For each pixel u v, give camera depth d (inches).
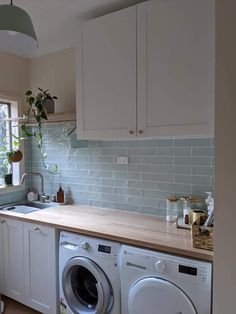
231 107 48.1
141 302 62.7
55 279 81.3
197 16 62.4
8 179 109.4
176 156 82.7
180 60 65.0
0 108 110.1
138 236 67.6
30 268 87.8
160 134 68.5
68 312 79.0
